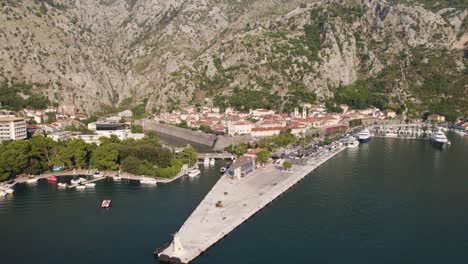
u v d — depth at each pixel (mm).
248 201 179125
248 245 140625
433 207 179375
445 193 198500
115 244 140125
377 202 184625
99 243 140875
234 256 132875
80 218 162125
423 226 159000
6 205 177000
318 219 164000
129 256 132250
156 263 128250
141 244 140125
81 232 149250
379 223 161375
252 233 150125
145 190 197750
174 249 131125
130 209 171125
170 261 127750
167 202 179750
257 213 169375
